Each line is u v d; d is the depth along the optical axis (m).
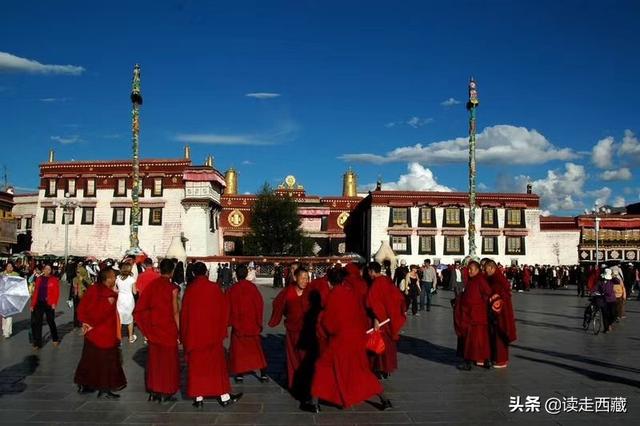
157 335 9.28
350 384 8.71
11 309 13.09
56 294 14.96
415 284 25.17
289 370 10.20
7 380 10.90
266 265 54.22
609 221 63.28
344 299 8.88
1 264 40.78
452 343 16.27
